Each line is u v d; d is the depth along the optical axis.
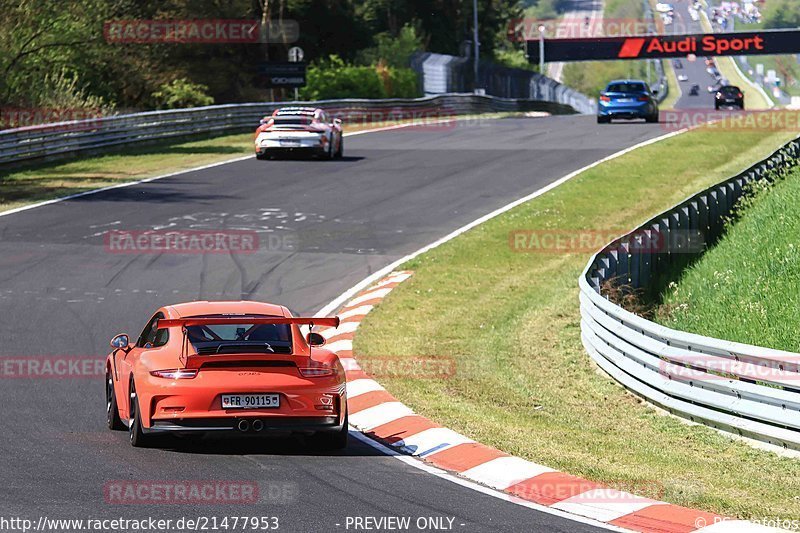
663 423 24.20
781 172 58.38
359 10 168.62
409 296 38.00
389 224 50.62
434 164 69.50
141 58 104.69
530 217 51.56
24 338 31.31
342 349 31.25
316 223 50.72
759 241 41.78
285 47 137.75
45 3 88.81
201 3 118.94
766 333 29.98
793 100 182.62
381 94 136.00
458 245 45.94
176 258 43.06
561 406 26.03
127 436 21.66
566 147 76.44
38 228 48.56
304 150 70.94
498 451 20.78
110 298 36.69
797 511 17.36
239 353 20.12
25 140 68.62
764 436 22.02
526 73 185.12
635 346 27.05
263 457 20.17
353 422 23.72
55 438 21.27
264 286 39.12
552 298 37.72
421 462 20.31
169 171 67.12
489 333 33.53
